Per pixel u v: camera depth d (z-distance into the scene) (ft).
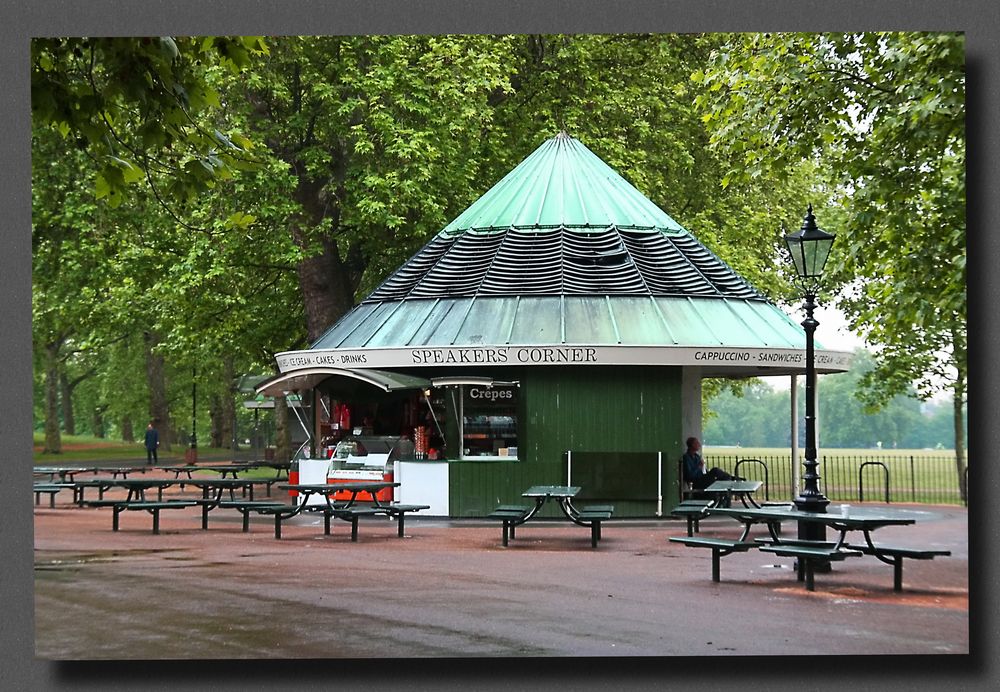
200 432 230.89
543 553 59.93
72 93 41.50
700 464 83.15
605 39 122.62
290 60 105.91
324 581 49.93
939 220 65.21
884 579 51.42
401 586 48.49
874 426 149.69
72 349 185.06
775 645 37.27
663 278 86.38
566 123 117.70
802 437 120.98
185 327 118.42
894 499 106.22
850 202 69.00
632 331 80.64
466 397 80.89
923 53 59.26
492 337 80.48
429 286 87.66
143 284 116.67
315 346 89.35
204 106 43.80
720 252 120.57
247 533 71.15
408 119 106.01
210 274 107.86
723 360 79.10
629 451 79.20
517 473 79.46
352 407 88.22
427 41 108.88
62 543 65.26
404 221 105.91
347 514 66.59
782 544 50.88
